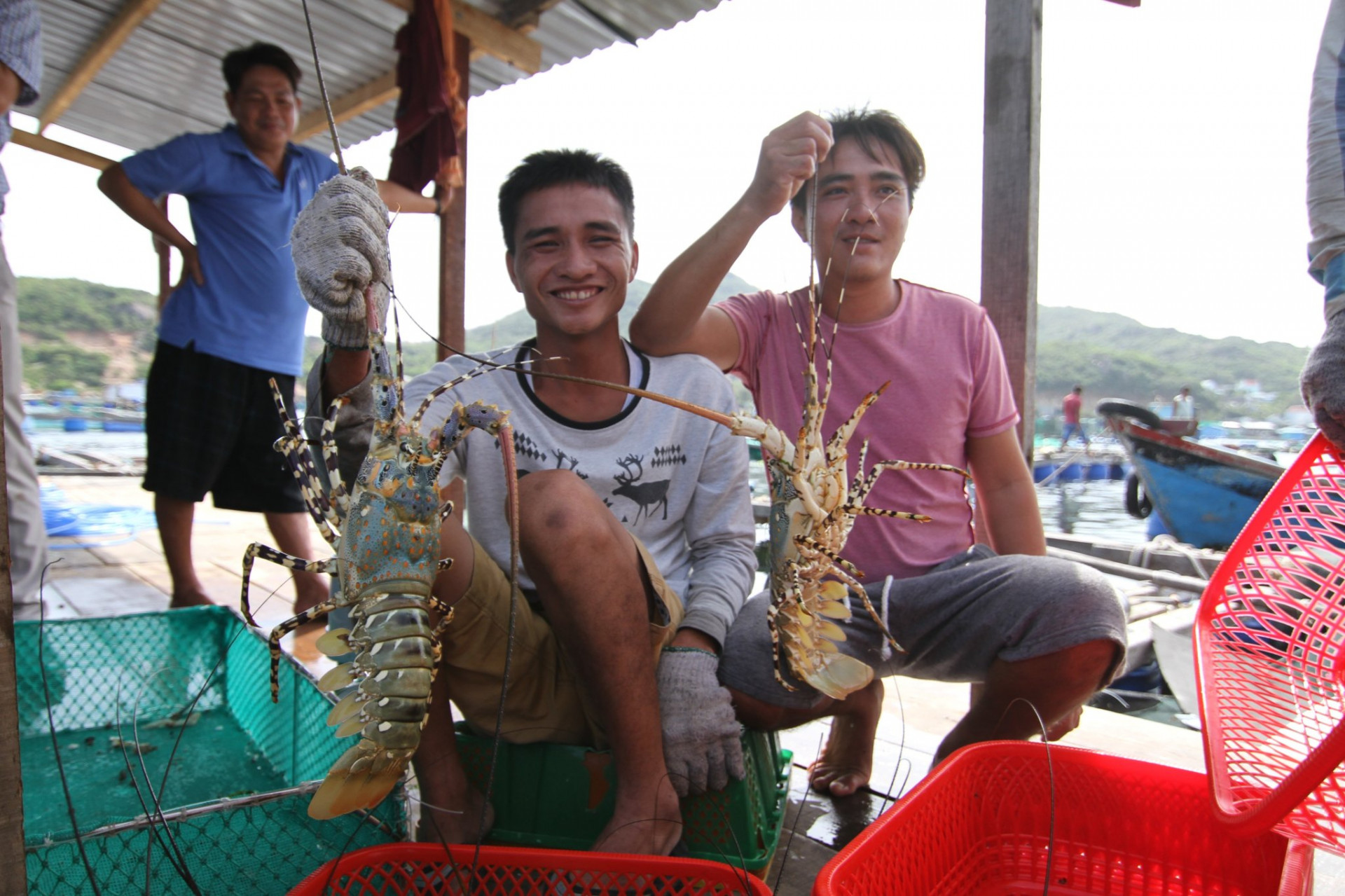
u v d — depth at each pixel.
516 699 1.96
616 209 2.22
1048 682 2.08
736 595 2.20
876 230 2.46
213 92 8.16
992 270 3.12
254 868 1.87
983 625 2.16
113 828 1.65
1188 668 3.81
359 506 1.44
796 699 2.04
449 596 1.78
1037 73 3.06
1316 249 1.70
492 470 2.26
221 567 5.82
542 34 5.80
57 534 6.98
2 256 3.69
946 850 1.77
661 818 1.76
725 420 1.70
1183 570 7.06
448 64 4.91
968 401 2.60
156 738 3.06
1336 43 1.70
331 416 1.55
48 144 5.43
